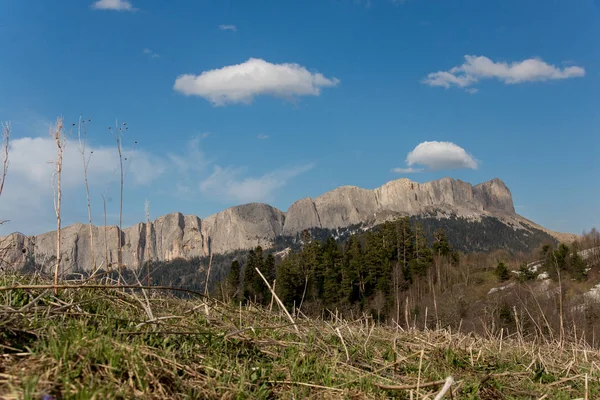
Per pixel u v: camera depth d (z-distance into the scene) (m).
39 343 3.57
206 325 5.48
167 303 6.39
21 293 4.97
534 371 6.10
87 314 4.53
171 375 3.57
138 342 3.99
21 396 2.71
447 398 4.32
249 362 4.47
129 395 3.06
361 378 4.40
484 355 6.41
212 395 3.45
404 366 5.32
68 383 2.95
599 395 5.30
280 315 7.08
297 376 4.25
